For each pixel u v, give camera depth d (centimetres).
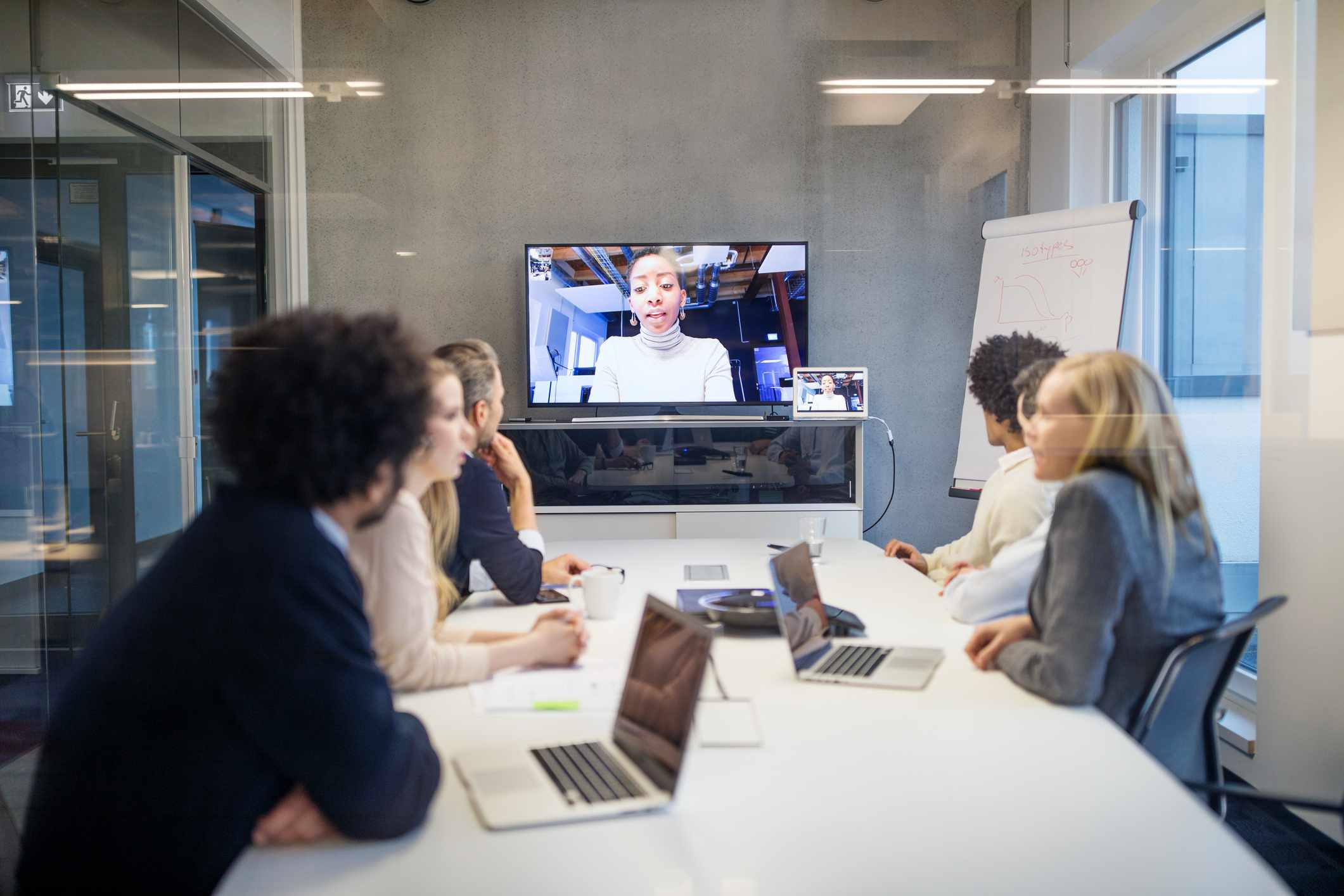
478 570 201
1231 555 218
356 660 86
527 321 371
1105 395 146
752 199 372
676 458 365
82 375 301
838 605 186
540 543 212
